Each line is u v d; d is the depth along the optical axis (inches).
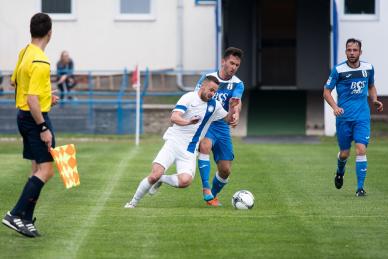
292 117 2699.3
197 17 2800.2
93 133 2586.1
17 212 933.2
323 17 3024.1
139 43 2819.9
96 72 2778.1
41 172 933.2
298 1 3026.6
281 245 904.3
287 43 3127.5
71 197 1262.3
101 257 845.8
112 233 966.4
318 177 1503.4
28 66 909.2
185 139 1117.7
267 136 2477.9
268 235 956.0
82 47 2829.7
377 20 2677.2
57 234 959.0
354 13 2691.9
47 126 916.6
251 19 3014.3
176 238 939.3
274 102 2844.5
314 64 3036.4
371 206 1173.1
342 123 1315.2
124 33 2822.3
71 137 2500.0
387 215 1095.0
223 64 1203.9
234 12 3014.3
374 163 1736.0
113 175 1521.9
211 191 1249.4
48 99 924.0
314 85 3041.3
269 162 1733.5
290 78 3110.2
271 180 1461.6
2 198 1255.5
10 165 1665.8
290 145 2193.7
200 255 855.7
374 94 1339.8
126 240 927.7
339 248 890.1
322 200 1235.2
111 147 2127.2
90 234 960.3
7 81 2746.1
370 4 2687.0
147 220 1049.5
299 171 1585.9
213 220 1050.7
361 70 1309.1
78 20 2827.3
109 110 2588.6
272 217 1076.5
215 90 1097.4
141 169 1611.7
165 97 2773.1
